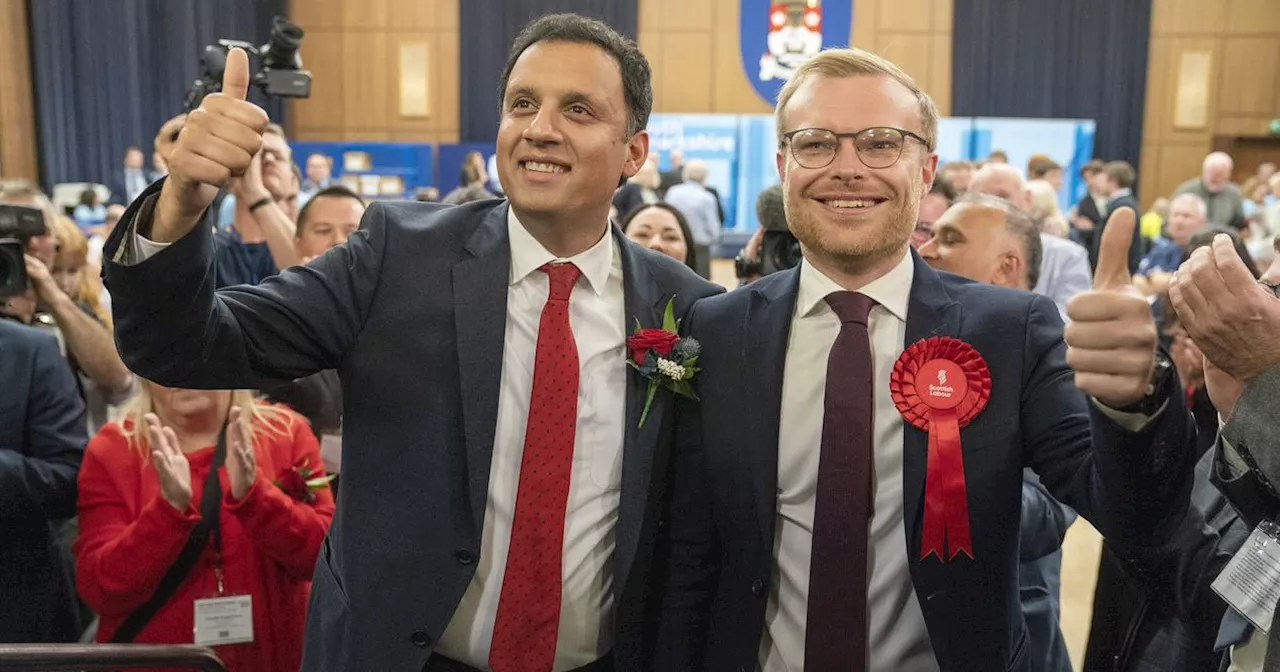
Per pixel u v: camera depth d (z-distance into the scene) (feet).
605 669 4.97
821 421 4.74
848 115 4.63
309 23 38.96
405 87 39.04
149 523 6.05
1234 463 3.65
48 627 6.81
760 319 4.97
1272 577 3.59
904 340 4.76
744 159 35.86
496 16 38.24
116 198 33.94
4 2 33.65
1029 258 7.76
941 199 12.18
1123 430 3.56
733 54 38.45
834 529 4.57
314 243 9.96
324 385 8.22
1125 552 4.27
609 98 4.68
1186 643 4.87
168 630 6.31
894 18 38.14
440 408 4.61
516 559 4.66
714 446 4.88
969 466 4.46
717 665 4.88
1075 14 37.24
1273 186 23.56
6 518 6.41
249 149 3.67
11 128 33.94
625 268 5.15
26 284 6.88
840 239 4.62
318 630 4.73
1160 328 8.20
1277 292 4.45
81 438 6.92
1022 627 4.96
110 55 35.63
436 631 4.54
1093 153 37.65
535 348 4.80
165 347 3.88
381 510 4.58
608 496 4.86
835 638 4.56
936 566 4.49
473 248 4.83
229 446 6.15
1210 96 37.86
